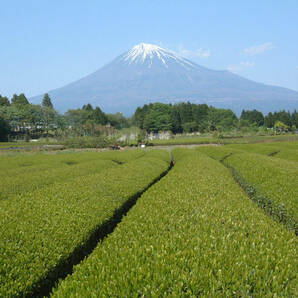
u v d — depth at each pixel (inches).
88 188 470.9
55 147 2263.8
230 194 413.7
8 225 291.9
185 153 1330.0
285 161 812.0
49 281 226.7
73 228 295.0
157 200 376.2
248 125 3919.8
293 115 4512.8
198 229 261.6
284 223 382.9
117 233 260.2
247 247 219.8
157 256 201.8
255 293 164.9
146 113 4943.4
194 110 4739.2
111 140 2429.9
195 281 170.6
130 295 160.4
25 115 3715.6
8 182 595.5
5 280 199.9
